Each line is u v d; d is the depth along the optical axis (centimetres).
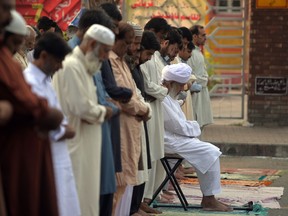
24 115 1321
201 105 3384
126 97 1984
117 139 1958
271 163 3575
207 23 4512
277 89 4284
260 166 3488
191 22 4438
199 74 3381
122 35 2083
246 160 3644
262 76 4288
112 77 1986
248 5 4412
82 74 1755
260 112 4309
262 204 2661
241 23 4625
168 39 2650
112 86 1966
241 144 3756
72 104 1742
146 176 2289
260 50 4272
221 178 3141
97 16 1889
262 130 4184
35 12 3516
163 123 2456
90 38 1761
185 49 3064
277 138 3925
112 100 1983
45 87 1650
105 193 1872
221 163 3547
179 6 4412
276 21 4244
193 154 2494
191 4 4419
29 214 1373
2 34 1388
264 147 3756
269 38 4259
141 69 2383
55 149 1638
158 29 2645
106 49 1773
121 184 2070
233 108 4834
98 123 1789
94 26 1773
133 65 2250
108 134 1877
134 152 2106
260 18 4250
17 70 1326
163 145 2445
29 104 1299
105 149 1866
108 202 1930
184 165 3225
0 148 1362
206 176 2514
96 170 1798
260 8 4244
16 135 1361
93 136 1789
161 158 2439
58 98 1766
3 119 1232
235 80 5097
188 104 3034
